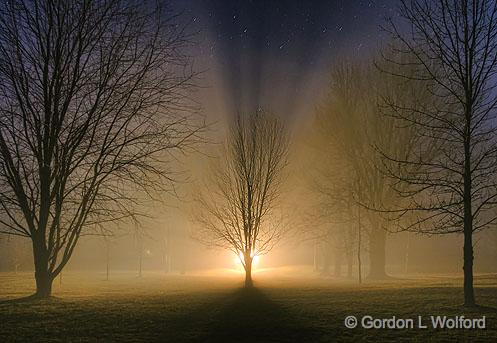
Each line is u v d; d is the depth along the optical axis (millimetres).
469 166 15492
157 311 15602
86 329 12883
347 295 20000
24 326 13250
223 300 18594
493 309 14812
